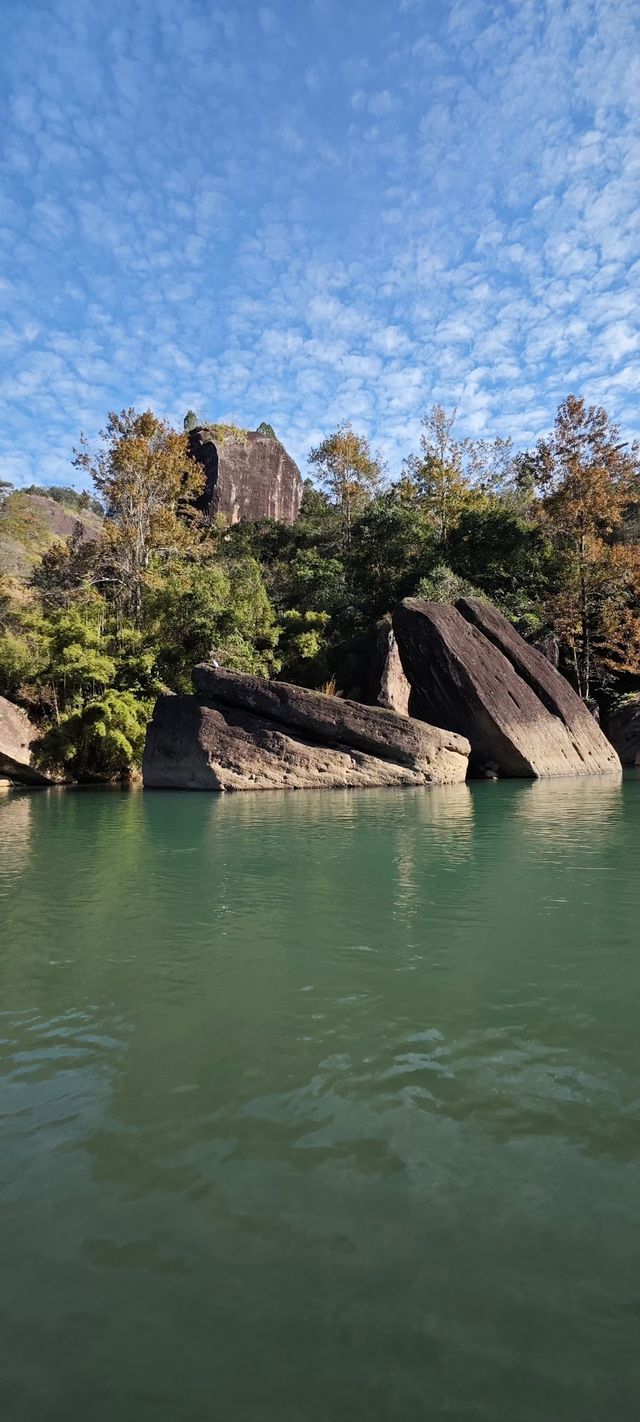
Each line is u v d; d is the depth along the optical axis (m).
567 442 31.33
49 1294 1.90
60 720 23.95
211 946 4.98
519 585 33.09
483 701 20.98
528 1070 3.12
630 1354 1.70
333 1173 2.40
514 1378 1.64
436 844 9.24
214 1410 1.57
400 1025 3.62
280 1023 3.67
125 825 11.69
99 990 4.17
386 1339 1.75
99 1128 2.70
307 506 52.19
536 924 5.45
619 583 30.42
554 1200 2.24
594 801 14.53
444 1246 2.04
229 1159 2.48
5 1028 3.65
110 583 33.62
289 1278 1.94
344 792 17.28
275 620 28.38
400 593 30.91
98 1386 1.64
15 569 43.09
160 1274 1.96
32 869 7.93
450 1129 2.66
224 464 50.91
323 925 5.48
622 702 29.17
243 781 18.28
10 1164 2.47
